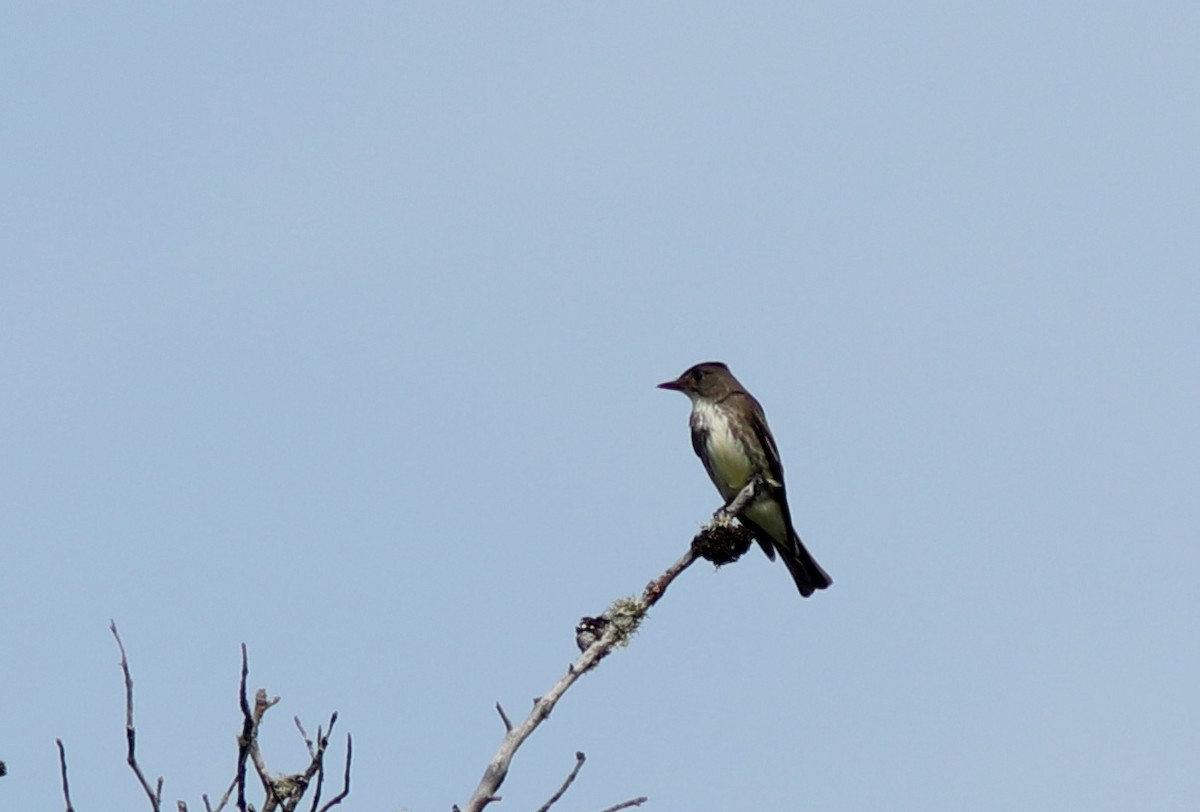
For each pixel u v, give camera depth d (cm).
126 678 887
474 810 898
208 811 904
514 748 928
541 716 955
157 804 874
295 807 929
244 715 917
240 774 911
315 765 933
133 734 882
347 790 908
